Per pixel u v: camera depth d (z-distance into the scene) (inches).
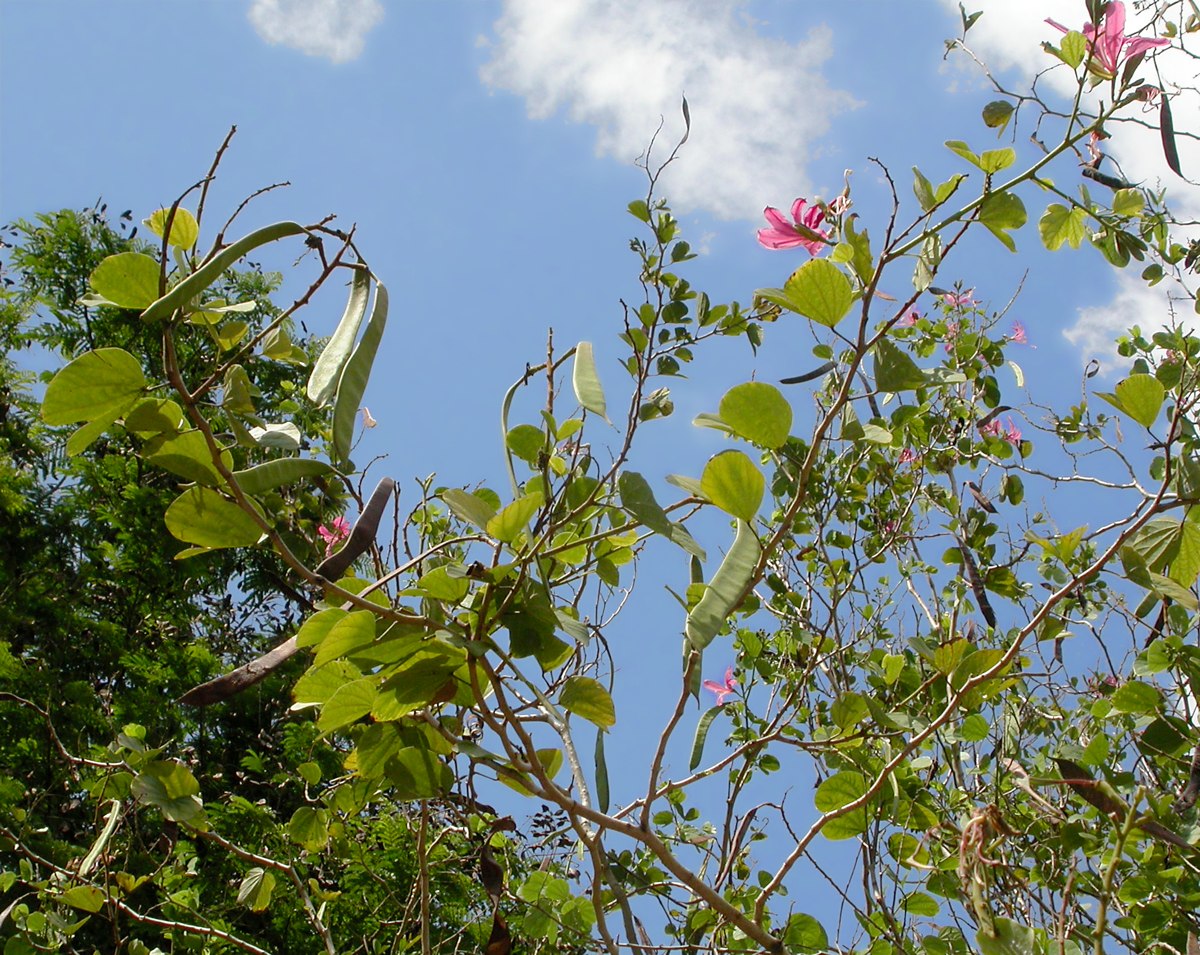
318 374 62.1
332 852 153.2
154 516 286.0
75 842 218.8
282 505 96.0
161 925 118.3
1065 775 82.0
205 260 58.3
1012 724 131.6
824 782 86.4
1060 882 108.2
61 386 55.6
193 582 294.7
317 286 61.7
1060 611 148.4
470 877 182.2
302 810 100.6
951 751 132.3
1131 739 119.3
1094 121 78.2
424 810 85.5
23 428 322.3
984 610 158.9
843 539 174.9
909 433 183.2
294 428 66.8
